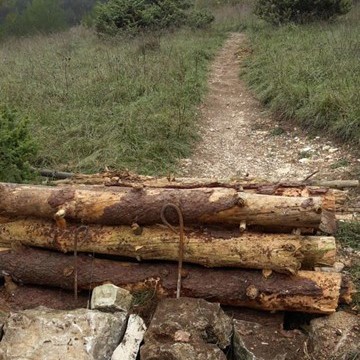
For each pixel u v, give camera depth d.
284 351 3.06
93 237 3.64
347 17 15.52
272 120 8.17
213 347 2.98
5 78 9.77
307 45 10.98
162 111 7.75
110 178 4.99
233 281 3.44
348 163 6.27
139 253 3.58
